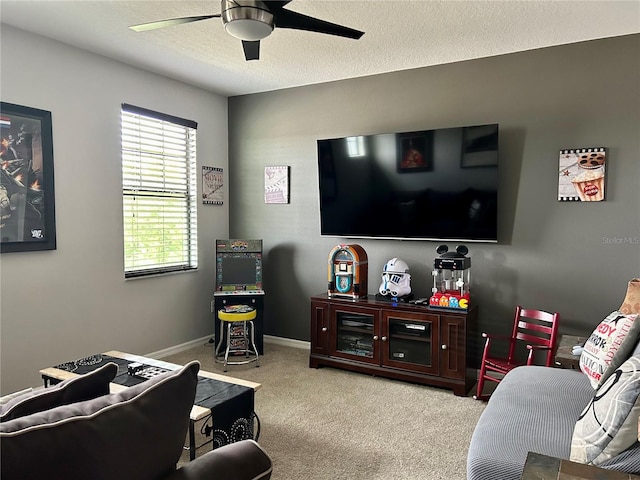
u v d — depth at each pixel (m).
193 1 2.74
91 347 3.69
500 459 1.67
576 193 3.39
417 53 3.59
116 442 0.98
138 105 4.02
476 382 3.71
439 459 2.52
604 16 2.88
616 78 3.24
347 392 3.47
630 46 3.19
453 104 3.83
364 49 3.49
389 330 3.69
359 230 4.20
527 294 3.61
